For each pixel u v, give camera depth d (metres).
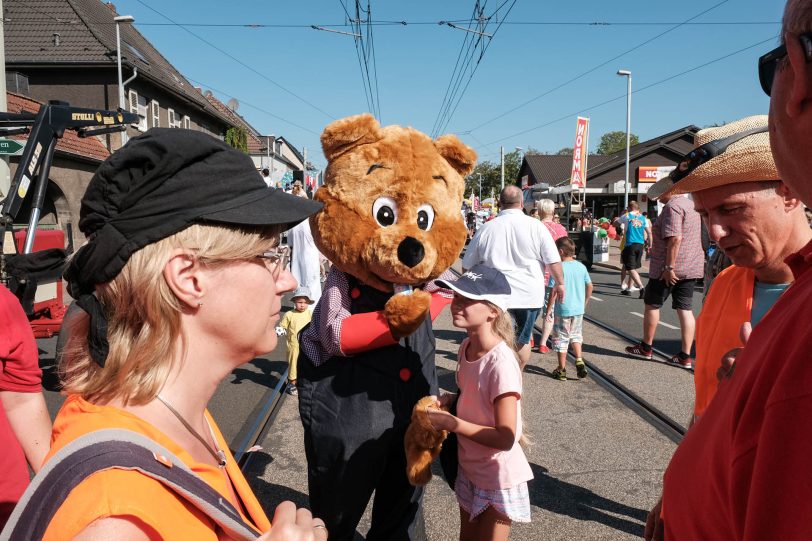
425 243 2.35
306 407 2.38
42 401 1.76
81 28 21.16
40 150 4.08
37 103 14.52
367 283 2.45
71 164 15.68
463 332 7.49
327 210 2.46
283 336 7.43
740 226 1.63
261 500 3.27
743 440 0.76
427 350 2.57
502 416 2.20
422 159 2.52
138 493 0.73
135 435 0.81
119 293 0.89
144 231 0.87
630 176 36.12
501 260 5.03
